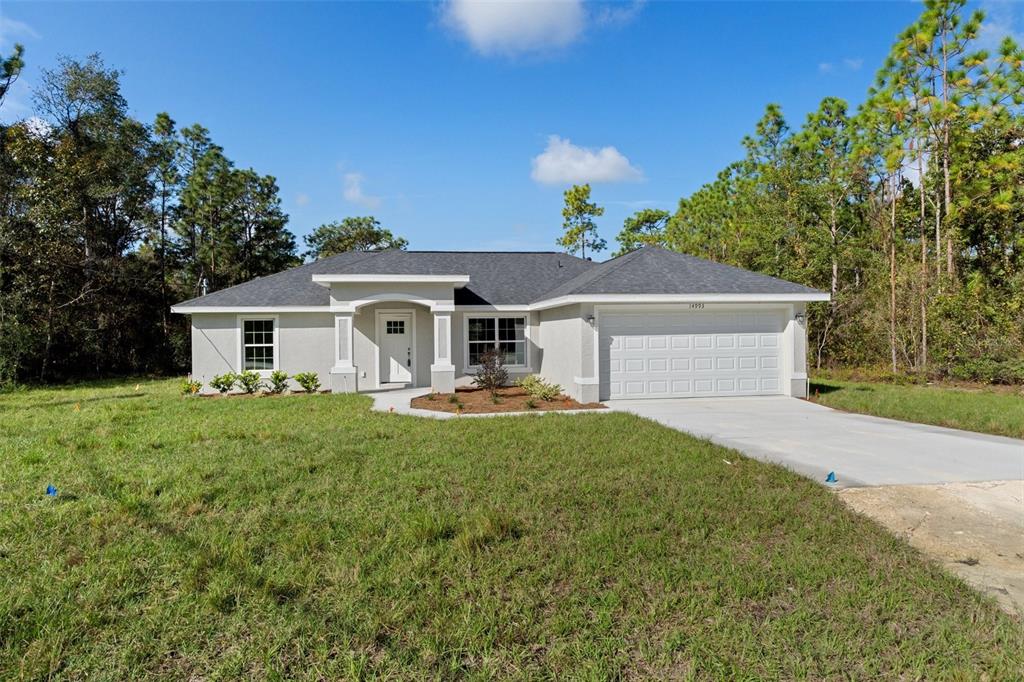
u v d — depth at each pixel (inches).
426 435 350.0
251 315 666.2
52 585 153.9
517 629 130.9
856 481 251.8
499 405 503.8
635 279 546.9
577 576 157.5
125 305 984.9
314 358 673.6
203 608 140.3
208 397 597.9
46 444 329.1
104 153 986.1
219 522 200.7
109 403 545.6
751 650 122.3
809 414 453.1
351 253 794.8
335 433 359.6
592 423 394.9
